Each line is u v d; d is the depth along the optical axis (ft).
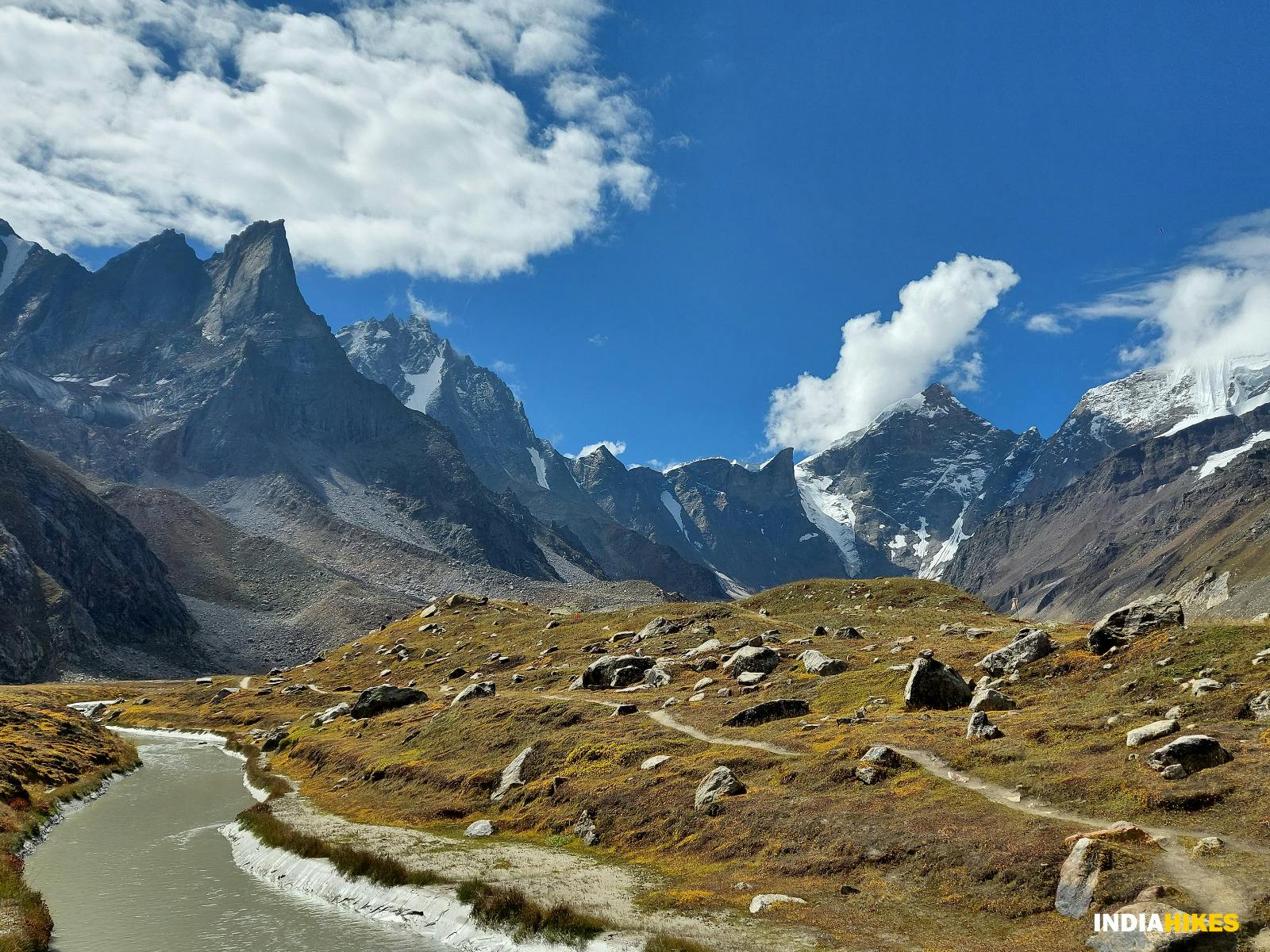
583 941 118.11
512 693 340.39
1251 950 79.00
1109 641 189.78
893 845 122.52
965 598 463.83
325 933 139.54
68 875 178.29
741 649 303.48
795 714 212.43
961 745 152.76
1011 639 254.27
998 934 96.73
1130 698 157.79
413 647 600.80
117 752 352.49
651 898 129.80
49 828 223.30
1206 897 87.20
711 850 143.84
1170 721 130.52
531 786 200.85
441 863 162.61
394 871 158.81
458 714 287.89
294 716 484.33
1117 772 122.42
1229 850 95.71
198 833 222.48
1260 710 133.49
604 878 143.54
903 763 149.69
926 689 192.85
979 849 113.09
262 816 219.00
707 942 107.55
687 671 302.45
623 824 166.61
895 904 109.81
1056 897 98.73
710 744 195.11
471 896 140.36
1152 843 101.04
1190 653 164.14
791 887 122.62
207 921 146.51
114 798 274.77
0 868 167.63
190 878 176.65
